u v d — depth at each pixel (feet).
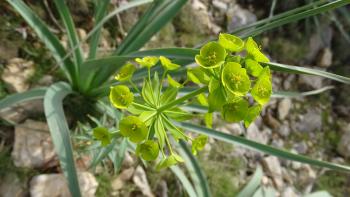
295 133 1.19
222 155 0.97
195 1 1.08
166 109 0.48
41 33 0.68
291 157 0.67
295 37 1.25
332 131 1.27
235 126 1.02
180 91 0.74
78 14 0.85
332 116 1.30
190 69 0.43
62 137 0.56
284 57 1.24
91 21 0.87
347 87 1.34
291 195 1.06
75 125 0.72
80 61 0.71
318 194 0.93
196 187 0.77
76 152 0.70
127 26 0.93
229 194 0.93
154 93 0.49
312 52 1.28
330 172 1.20
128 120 0.44
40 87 0.70
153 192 0.82
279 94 0.78
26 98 0.62
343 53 1.35
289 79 1.24
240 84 0.40
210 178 0.92
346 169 0.59
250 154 1.04
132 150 0.70
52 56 0.77
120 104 0.46
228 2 1.16
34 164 0.66
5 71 0.70
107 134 0.47
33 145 0.67
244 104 0.41
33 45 0.76
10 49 0.73
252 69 0.42
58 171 0.69
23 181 0.65
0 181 0.63
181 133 0.49
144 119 0.47
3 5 0.75
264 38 1.20
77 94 0.73
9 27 0.74
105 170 0.74
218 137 0.73
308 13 0.52
